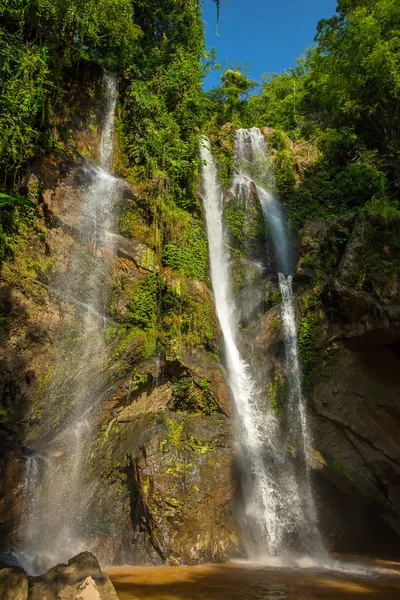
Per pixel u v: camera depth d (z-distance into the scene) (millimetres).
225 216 16578
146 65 15797
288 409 11305
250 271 14961
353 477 10305
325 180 19109
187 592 6246
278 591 6375
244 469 9703
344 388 11344
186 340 10695
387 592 6500
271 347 12203
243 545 8805
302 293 12477
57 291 9961
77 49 12914
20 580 4961
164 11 17156
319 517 10000
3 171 10000
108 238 11281
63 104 12328
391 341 11438
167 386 10258
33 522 8297
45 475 8633
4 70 10203
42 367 9156
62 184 11102
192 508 8555
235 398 11039
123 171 13305
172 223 12570
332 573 7816
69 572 5363
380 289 11477
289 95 27469
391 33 17797
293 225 17562
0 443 8203
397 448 10844
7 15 11031
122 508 9102
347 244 12375
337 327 11766
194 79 16578
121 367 10078
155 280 11242
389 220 12312
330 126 22562
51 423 8953
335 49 19984
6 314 8961
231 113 24875
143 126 14023
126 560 8320
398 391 11352
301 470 10344
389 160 17734
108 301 10688
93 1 12367
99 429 9578
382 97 17984
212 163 18188
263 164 20109
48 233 10367
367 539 10594
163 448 9047
